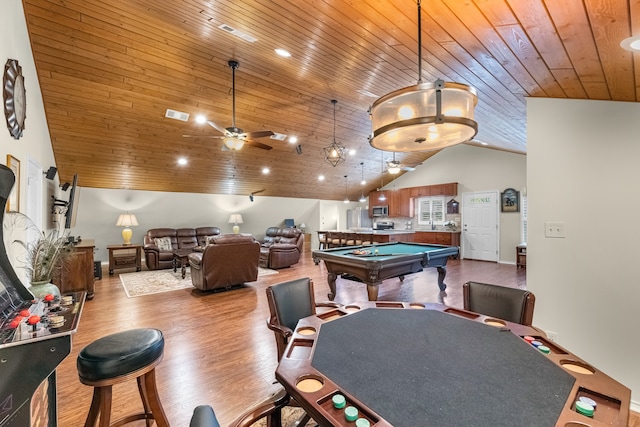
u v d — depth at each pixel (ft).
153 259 22.24
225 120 16.74
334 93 14.20
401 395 3.23
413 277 19.06
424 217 30.53
